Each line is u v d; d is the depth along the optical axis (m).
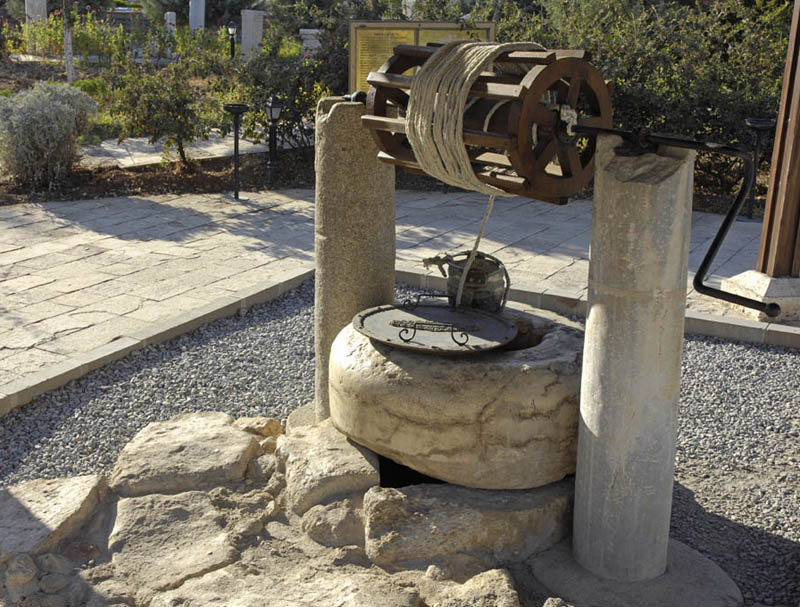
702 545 3.90
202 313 6.72
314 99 12.36
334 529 3.72
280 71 12.30
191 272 7.96
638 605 3.32
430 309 4.23
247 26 19.11
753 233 9.92
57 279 7.64
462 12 13.15
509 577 3.36
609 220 3.14
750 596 3.54
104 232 9.31
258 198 11.18
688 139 2.94
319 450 4.05
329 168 4.32
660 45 11.86
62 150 11.03
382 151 3.84
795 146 6.71
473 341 3.76
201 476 4.14
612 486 3.35
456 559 3.54
